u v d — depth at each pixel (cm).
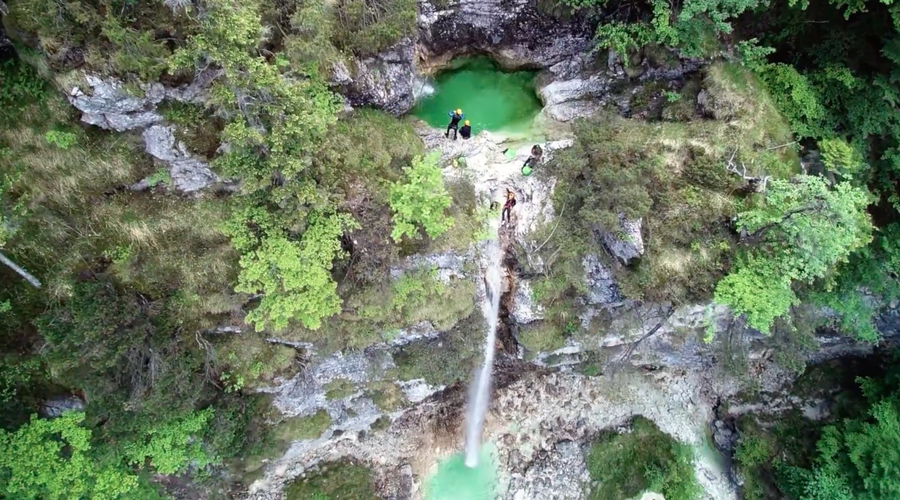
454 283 2252
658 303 2339
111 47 1495
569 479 2797
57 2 1409
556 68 2572
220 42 1469
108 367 1823
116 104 1577
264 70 1505
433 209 1886
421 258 2141
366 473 2698
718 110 2234
